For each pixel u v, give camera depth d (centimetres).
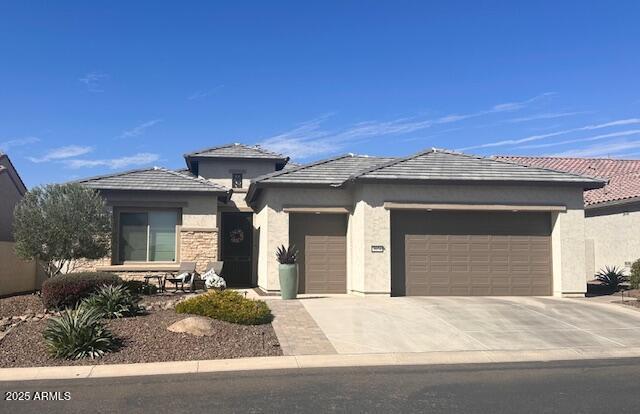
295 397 770
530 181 1777
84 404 739
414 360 1008
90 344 996
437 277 1786
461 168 1823
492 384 845
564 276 1780
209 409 714
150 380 866
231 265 2345
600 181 1797
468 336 1184
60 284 1366
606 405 732
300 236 1912
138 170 2119
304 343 1102
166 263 2019
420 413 697
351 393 791
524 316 1380
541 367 969
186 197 2047
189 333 1105
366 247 1733
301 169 1986
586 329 1263
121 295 1265
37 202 1536
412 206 1758
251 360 984
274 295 1839
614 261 2384
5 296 1820
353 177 1723
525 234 1833
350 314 1362
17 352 1001
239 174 2686
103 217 1595
